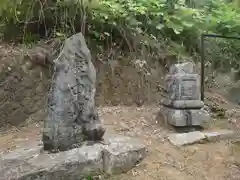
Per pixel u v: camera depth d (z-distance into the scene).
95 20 5.14
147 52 5.52
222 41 6.30
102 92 4.98
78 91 3.01
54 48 4.80
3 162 2.69
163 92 5.24
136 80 5.25
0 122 4.12
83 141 3.04
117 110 4.68
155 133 3.87
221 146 3.56
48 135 2.86
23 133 3.94
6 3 4.52
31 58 4.54
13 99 4.27
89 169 2.73
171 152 3.37
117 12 5.25
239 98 5.72
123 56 5.36
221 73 6.13
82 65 3.06
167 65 5.65
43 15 4.63
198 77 4.02
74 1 4.84
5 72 4.29
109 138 3.38
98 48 5.17
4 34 4.86
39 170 2.49
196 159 3.25
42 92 4.50
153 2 5.73
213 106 4.95
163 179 2.84
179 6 6.09
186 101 3.92
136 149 3.08
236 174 2.95
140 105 5.10
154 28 5.75
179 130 3.88
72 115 2.95
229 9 6.64
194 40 6.10
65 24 4.91
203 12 6.48
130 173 2.92
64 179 2.59
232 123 4.38
